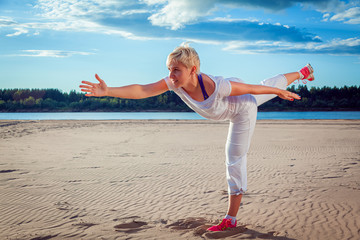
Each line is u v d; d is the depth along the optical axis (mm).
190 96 3445
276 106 138875
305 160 11047
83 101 158375
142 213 5297
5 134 22609
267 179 7883
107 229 4406
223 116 3658
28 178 8320
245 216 4914
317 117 67062
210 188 7105
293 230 4219
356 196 6000
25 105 159375
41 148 15055
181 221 4766
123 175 8695
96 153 13367
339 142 17312
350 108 139500
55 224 4711
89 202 6066
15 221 4891
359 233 4051
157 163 10664
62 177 8445
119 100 157500
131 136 21750
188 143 17359
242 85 3375
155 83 3545
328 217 4770
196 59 3213
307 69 3941
